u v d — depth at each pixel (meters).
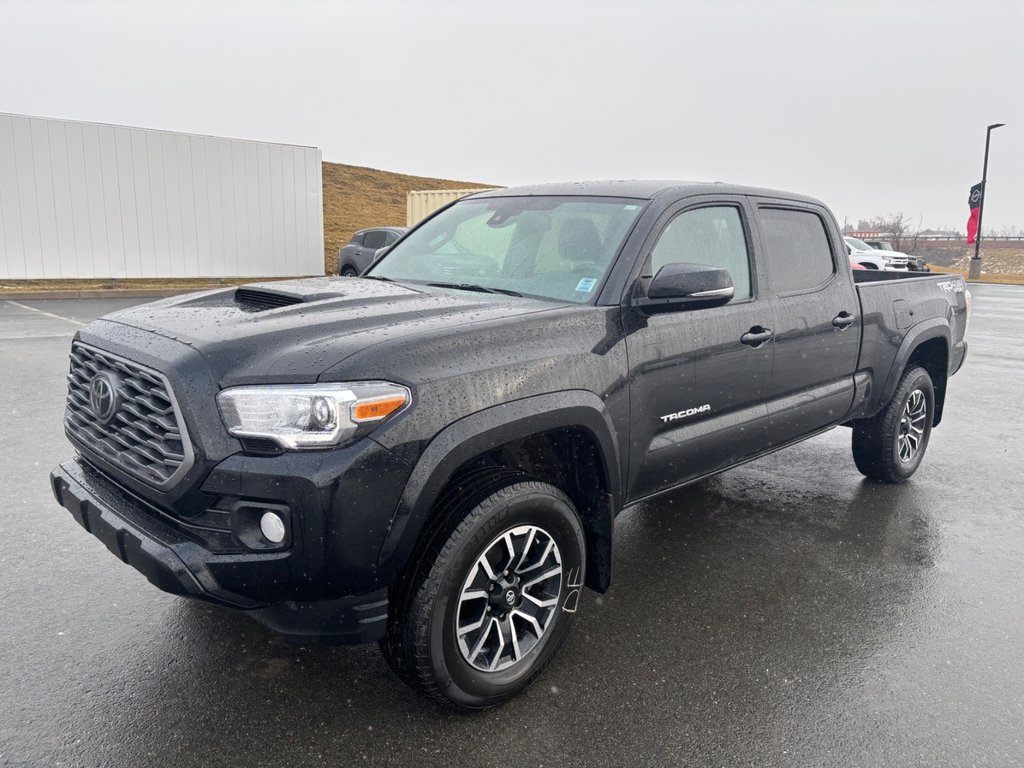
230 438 2.36
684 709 2.86
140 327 2.84
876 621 3.57
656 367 3.31
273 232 21.47
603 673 3.08
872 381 4.90
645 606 3.66
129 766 2.46
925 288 5.46
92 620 3.34
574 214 3.70
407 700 2.87
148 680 2.92
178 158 19.53
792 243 4.31
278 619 2.52
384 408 2.38
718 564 4.15
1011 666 3.22
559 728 2.73
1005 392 9.09
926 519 4.90
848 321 4.52
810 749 2.66
